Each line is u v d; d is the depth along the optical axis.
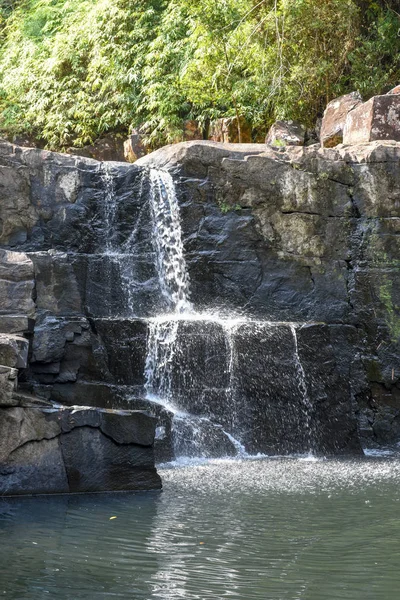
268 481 8.98
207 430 10.90
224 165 13.57
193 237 13.39
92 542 6.22
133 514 7.21
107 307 12.73
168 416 10.59
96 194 13.24
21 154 12.70
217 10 18.33
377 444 12.52
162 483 8.78
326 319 13.23
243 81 18.47
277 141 16.91
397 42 18.08
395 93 15.73
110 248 13.25
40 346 10.28
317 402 11.92
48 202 12.80
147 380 11.18
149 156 14.42
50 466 8.15
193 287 13.28
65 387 10.45
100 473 8.29
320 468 10.07
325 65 17.66
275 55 18.23
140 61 20.67
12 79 22.55
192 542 6.26
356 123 15.16
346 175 13.78
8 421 8.09
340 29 17.97
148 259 13.41
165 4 21.22
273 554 5.95
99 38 21.36
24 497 7.97
